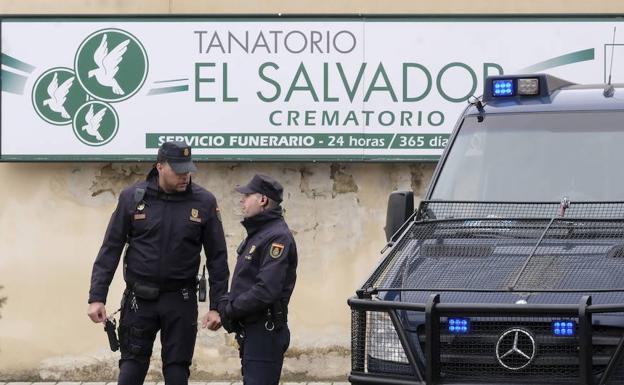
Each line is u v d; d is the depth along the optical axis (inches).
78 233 1103.6
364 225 1094.4
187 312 810.2
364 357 661.3
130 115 1075.3
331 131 1067.9
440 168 775.7
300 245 1097.4
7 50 1079.6
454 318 634.2
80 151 1077.1
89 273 1104.8
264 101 1070.4
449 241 701.9
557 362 619.8
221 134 1071.0
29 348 1104.8
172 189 801.6
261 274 756.0
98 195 1103.6
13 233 1104.8
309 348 1095.6
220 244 816.3
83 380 1102.4
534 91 791.7
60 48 1079.6
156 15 1073.5
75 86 1078.4
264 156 1070.4
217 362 1101.7
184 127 1074.1
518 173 751.1
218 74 1072.2
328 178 1097.4
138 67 1075.3
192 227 804.0
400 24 1066.1
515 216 725.3
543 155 754.2
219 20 1071.6
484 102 807.1
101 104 1076.5
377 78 1066.1
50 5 1103.0
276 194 769.6
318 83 1067.9
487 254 682.8
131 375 812.6
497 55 1064.2
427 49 1064.8
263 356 765.9
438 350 631.8
